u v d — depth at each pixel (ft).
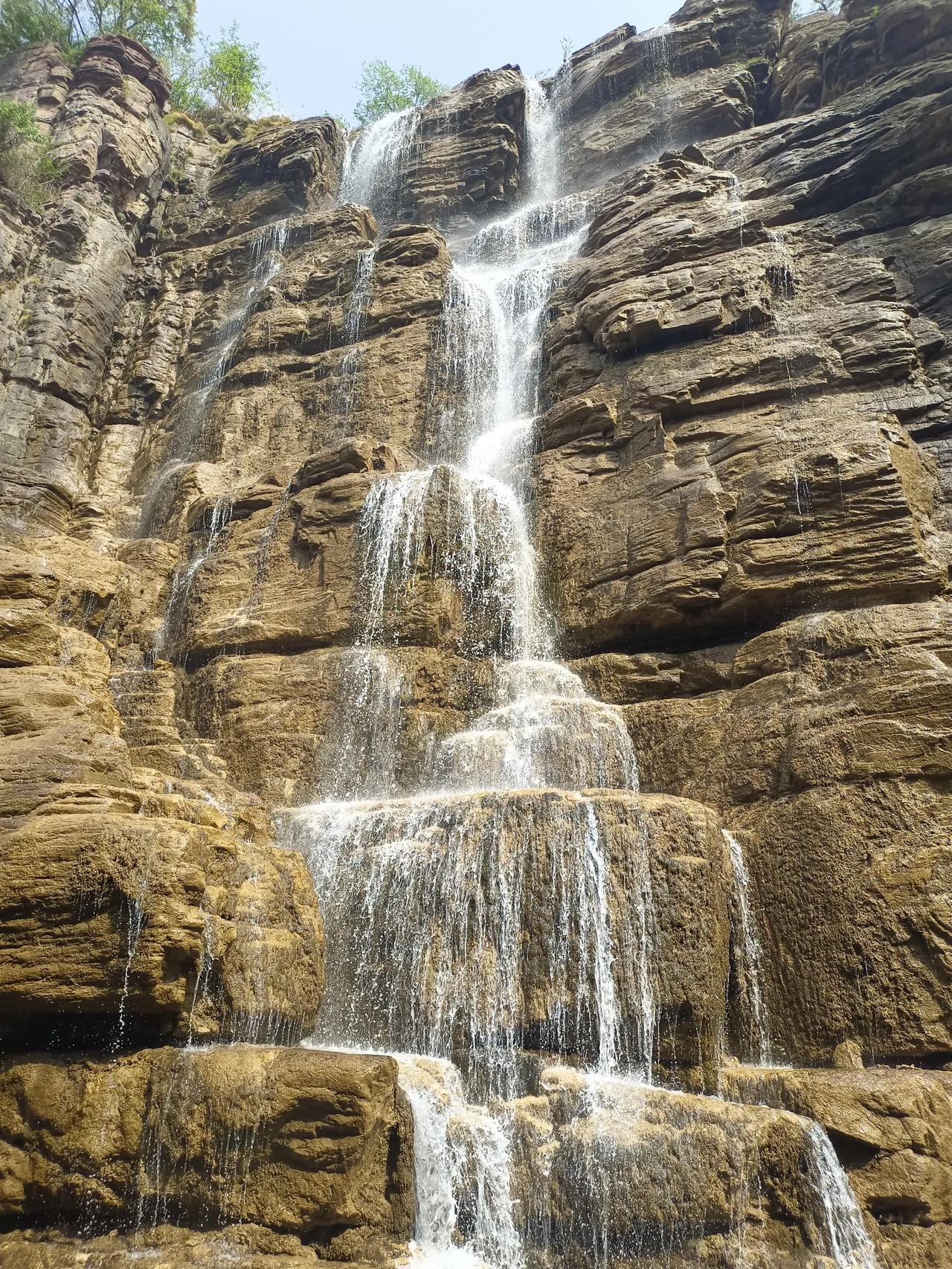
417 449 74.08
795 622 45.42
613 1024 32.09
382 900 36.70
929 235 62.69
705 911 33.45
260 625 55.72
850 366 56.65
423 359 79.10
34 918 27.76
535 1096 31.04
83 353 94.02
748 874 38.91
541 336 76.13
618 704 49.52
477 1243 27.48
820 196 69.77
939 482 51.16
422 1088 29.60
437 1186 28.04
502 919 34.45
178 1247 25.07
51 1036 28.30
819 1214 26.84
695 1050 31.81
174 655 58.29
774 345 59.52
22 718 36.17
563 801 35.81
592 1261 26.76
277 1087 26.30
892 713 38.47
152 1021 28.27
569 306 75.10
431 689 50.26
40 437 87.25
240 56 144.46
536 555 59.00
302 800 48.24
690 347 63.05
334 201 120.26
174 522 71.36
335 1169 25.59
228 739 51.47
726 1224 26.94
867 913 35.60
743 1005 36.63
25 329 91.40
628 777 45.93
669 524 53.06
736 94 105.19
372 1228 25.95
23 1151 26.61
